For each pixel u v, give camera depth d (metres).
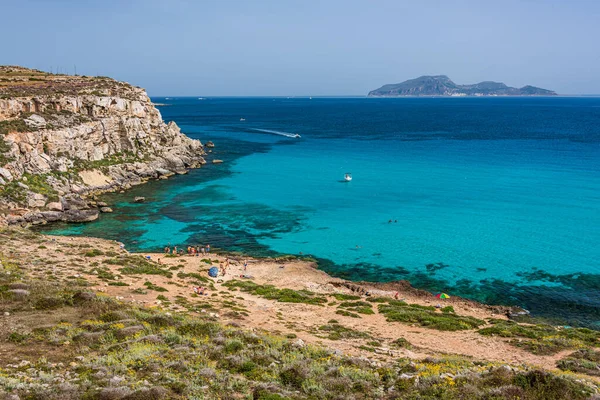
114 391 15.51
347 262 53.97
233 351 22.12
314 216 71.19
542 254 55.09
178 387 16.75
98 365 18.41
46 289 29.67
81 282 36.28
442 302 43.38
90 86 111.44
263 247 58.56
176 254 54.59
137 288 38.34
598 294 45.09
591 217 68.50
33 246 48.31
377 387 18.72
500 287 46.94
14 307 25.98
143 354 19.91
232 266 51.44
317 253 56.72
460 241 59.84
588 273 49.88
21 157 71.81
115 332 22.73
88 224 65.69
